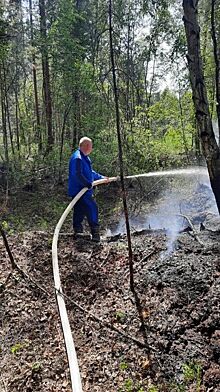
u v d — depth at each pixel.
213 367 3.10
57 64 12.44
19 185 11.77
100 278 4.50
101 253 5.09
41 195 11.30
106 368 3.19
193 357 3.21
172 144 14.03
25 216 9.34
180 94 15.01
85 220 8.70
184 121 15.08
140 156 12.23
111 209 10.30
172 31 10.66
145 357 3.27
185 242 5.15
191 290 4.02
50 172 12.89
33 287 4.42
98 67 11.34
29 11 14.02
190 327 3.56
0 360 3.38
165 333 3.51
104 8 5.65
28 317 3.92
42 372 3.20
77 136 13.58
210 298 3.84
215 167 5.48
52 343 3.54
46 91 15.20
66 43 12.12
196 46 5.22
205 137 5.44
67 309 4.00
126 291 4.20
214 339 3.38
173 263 4.55
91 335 3.60
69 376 3.15
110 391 2.96
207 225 6.28
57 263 4.65
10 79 15.52
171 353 3.29
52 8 14.40
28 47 13.84
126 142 12.15
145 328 3.60
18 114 18.00
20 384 3.10
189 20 5.17
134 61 14.62
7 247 4.75
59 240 5.59
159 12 7.01
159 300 3.96
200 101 5.34
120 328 3.65
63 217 5.42
